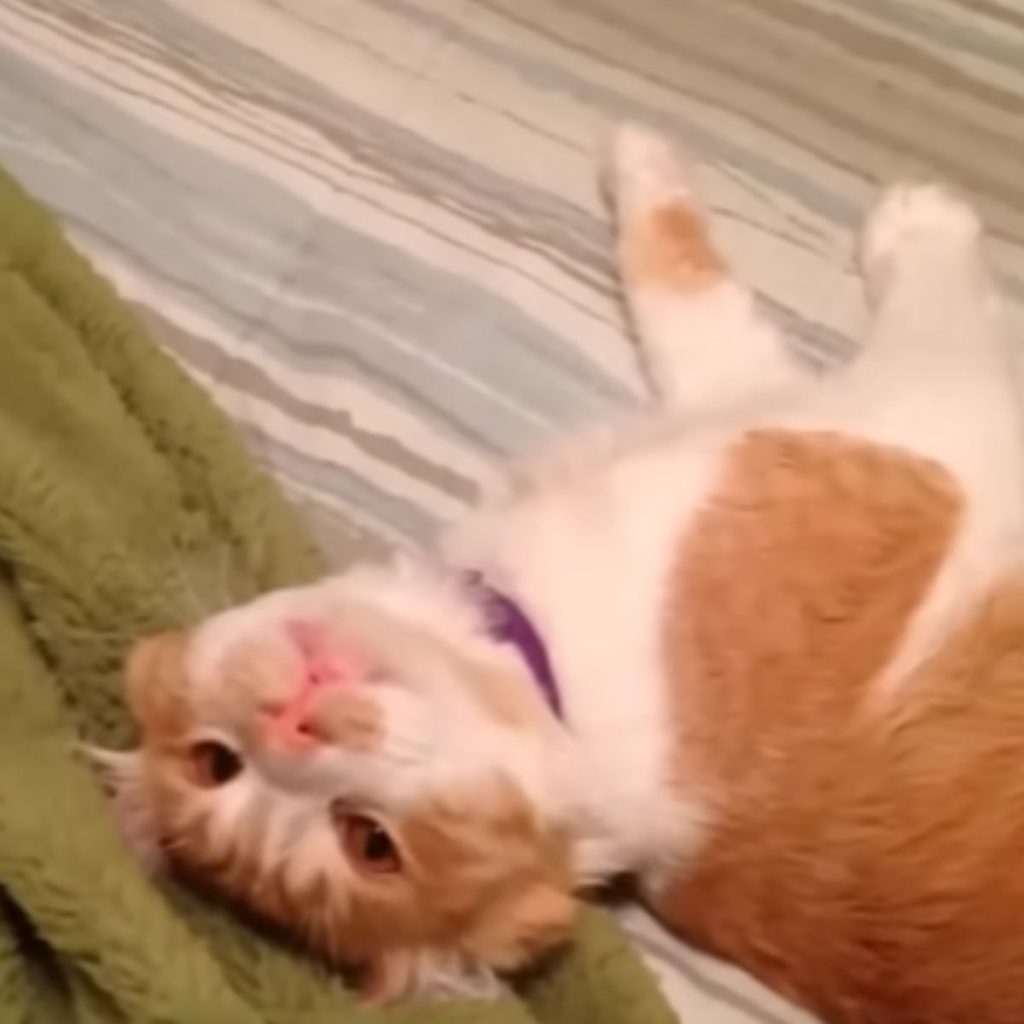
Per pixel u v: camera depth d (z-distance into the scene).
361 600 0.67
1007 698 0.69
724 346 0.78
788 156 0.82
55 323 0.77
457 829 0.65
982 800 0.68
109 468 0.76
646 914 0.74
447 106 0.83
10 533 0.72
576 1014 0.71
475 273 0.81
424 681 0.65
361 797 0.65
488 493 0.76
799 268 0.81
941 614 0.70
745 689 0.69
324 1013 0.67
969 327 0.77
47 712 0.71
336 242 0.81
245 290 0.81
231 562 0.76
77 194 0.83
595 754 0.69
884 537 0.70
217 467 0.77
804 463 0.71
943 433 0.73
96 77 0.84
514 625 0.70
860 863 0.69
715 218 0.81
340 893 0.66
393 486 0.79
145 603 0.73
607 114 0.83
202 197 0.82
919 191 0.80
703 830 0.70
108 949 0.64
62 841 0.65
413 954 0.68
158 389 0.77
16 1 0.85
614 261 0.81
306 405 0.79
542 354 0.80
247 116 0.83
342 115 0.83
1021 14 0.84
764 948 0.71
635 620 0.70
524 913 0.67
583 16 0.85
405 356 0.80
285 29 0.85
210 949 0.68
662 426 0.75
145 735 0.68
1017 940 0.68
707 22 0.84
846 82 0.83
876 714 0.69
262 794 0.65
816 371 0.79
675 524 0.71
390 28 0.85
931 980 0.69
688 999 0.73
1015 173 0.82
